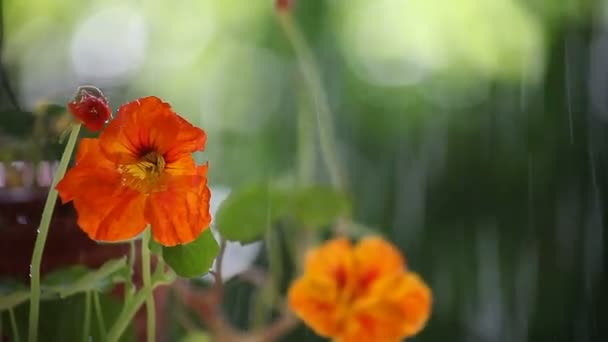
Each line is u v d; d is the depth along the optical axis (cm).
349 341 61
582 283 75
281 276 77
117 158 51
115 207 51
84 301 56
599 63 76
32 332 53
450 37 86
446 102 86
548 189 77
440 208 83
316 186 72
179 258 53
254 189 64
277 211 68
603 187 74
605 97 76
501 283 79
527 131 79
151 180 51
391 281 62
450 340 80
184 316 70
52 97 71
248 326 80
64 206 57
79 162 51
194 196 51
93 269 57
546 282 77
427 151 85
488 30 84
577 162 76
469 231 82
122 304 56
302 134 76
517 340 78
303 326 77
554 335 76
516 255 79
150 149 51
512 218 80
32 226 56
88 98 51
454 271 82
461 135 83
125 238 51
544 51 79
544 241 77
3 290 55
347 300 62
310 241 75
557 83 77
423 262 82
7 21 82
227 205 63
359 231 80
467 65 85
